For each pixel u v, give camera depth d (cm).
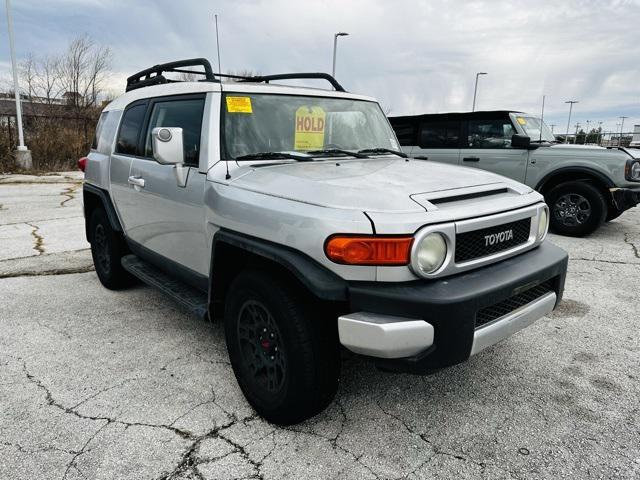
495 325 245
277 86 362
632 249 655
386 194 248
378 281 230
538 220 294
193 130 336
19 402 293
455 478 232
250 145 325
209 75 352
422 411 286
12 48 1677
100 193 473
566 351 362
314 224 236
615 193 691
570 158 721
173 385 313
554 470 237
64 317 425
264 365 272
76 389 308
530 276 261
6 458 244
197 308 327
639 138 3253
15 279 530
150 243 402
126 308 447
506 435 264
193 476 233
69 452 248
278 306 249
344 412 284
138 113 425
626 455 247
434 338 227
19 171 1705
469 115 821
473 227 247
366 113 407
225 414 283
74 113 2333
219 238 288
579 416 281
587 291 493
